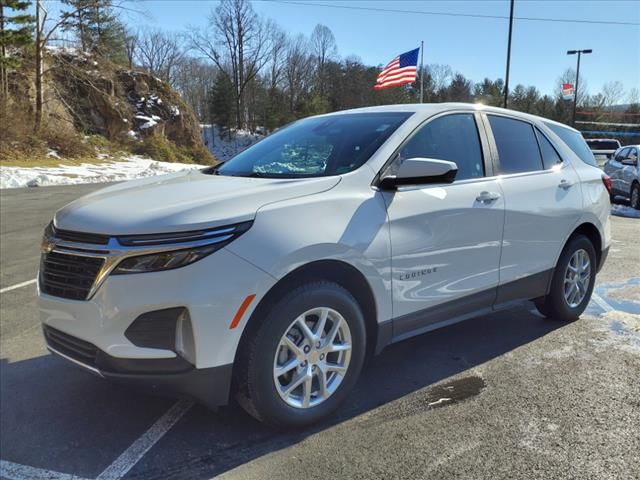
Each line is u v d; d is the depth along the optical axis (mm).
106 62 38500
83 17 31531
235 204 2650
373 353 3174
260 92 78938
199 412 3104
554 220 4191
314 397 2928
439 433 2861
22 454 2703
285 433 2877
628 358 3840
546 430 2877
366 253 2930
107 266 2479
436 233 3301
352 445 2754
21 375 3607
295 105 80938
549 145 4453
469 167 3674
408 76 17125
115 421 3018
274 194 2789
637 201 13531
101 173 23562
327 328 2949
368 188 3070
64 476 2529
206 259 2457
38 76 29703
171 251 2426
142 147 38656
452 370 3676
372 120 3633
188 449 2736
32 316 4781
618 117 62531
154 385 2504
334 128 3719
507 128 4102
